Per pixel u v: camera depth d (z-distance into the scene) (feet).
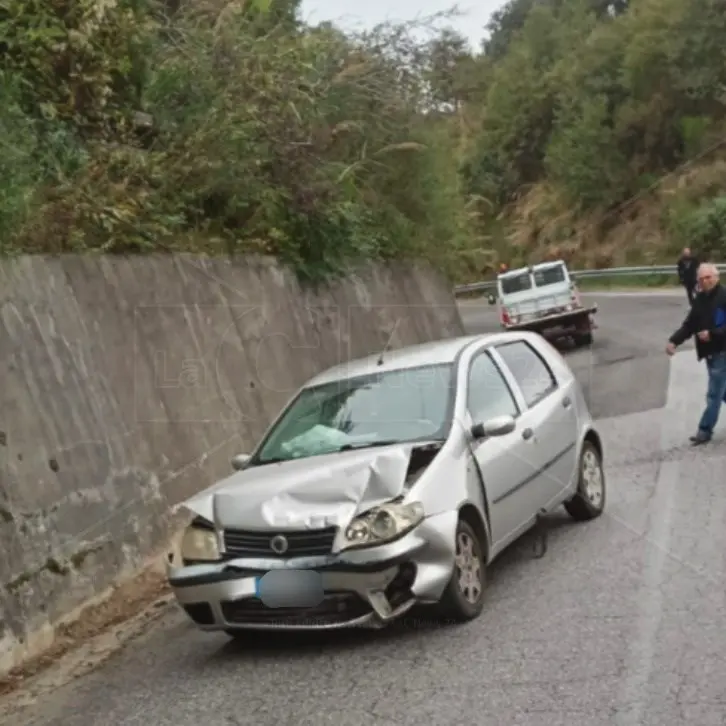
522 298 82.07
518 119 184.03
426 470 21.21
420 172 75.31
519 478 24.06
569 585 22.68
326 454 23.04
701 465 33.55
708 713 15.38
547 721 15.70
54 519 25.16
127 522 28.53
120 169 39.40
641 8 173.68
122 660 22.57
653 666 17.44
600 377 57.72
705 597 20.72
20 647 22.33
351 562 19.54
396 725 16.34
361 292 60.34
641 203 158.10
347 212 54.95
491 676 17.88
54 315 29.04
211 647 22.54
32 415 25.88
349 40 60.03
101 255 33.45
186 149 42.78
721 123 155.94
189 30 46.96
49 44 39.78
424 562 20.07
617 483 32.58
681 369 56.59
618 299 112.27
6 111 34.65
